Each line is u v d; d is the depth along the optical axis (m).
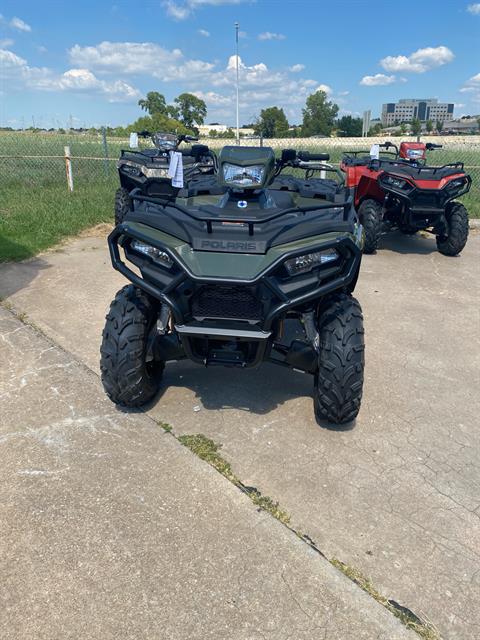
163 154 8.12
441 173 7.29
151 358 3.31
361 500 2.73
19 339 4.30
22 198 9.91
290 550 2.39
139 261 3.11
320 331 3.15
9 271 6.09
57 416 3.31
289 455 3.05
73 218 8.45
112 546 2.38
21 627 2.02
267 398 3.63
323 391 3.12
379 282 6.34
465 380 4.04
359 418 3.46
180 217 3.18
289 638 2.01
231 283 2.74
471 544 2.50
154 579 2.23
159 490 2.72
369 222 7.35
